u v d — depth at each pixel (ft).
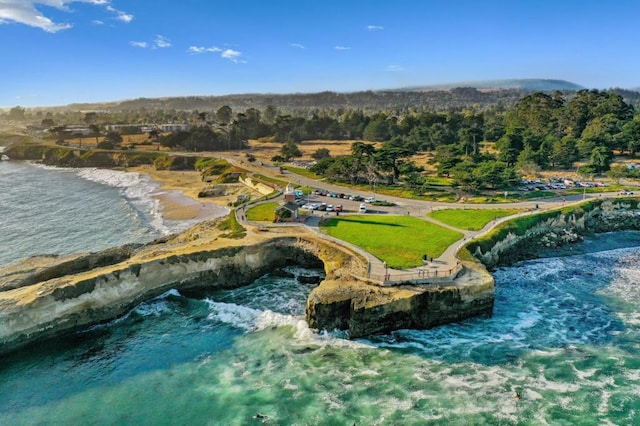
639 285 252.62
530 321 214.28
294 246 273.75
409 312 204.44
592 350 189.57
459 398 160.86
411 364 180.75
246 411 157.28
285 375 175.63
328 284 216.33
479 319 216.13
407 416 152.76
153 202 479.00
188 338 202.69
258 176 529.45
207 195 499.51
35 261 268.41
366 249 259.80
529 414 152.87
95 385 172.86
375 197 406.41
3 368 183.11
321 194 419.95
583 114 651.25
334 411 155.84
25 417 156.87
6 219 419.74
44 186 597.52
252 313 221.25
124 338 204.03
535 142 555.69
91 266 269.03
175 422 153.58
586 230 349.82
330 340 197.77
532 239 316.40
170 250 254.68
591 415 152.05
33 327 196.75
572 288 249.75
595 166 477.77
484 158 515.50
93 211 447.42
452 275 219.20
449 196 399.44
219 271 253.24
